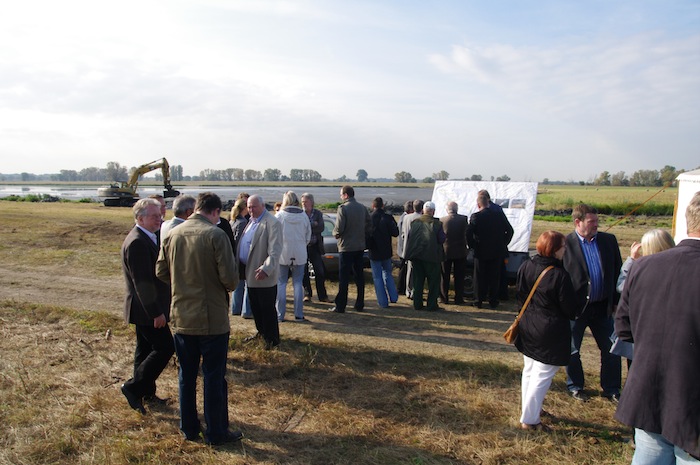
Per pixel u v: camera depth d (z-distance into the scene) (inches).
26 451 146.6
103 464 141.2
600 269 187.3
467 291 372.5
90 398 182.4
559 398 190.7
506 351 245.6
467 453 152.3
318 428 166.1
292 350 238.2
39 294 353.1
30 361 217.9
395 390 196.7
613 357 189.6
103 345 242.2
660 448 101.3
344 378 207.9
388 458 149.0
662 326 99.2
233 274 148.8
